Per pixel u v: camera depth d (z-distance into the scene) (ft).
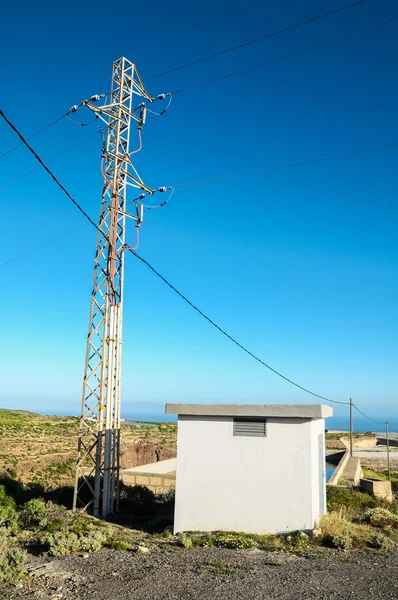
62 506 58.75
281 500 48.26
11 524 48.26
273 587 32.09
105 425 60.13
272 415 49.19
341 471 117.70
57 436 175.11
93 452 134.31
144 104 67.62
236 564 37.42
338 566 37.35
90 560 37.78
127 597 29.50
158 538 47.11
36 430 188.85
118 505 60.85
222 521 49.19
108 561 37.60
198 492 50.21
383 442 300.20
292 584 32.78
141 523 55.72
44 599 28.43
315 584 32.89
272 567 36.83
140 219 66.59
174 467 102.83
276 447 49.39
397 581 33.76
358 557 40.32
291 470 48.60
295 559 39.37
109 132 65.57
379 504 66.69
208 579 33.42
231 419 51.03
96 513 57.88
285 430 49.47
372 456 203.00
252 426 50.44
